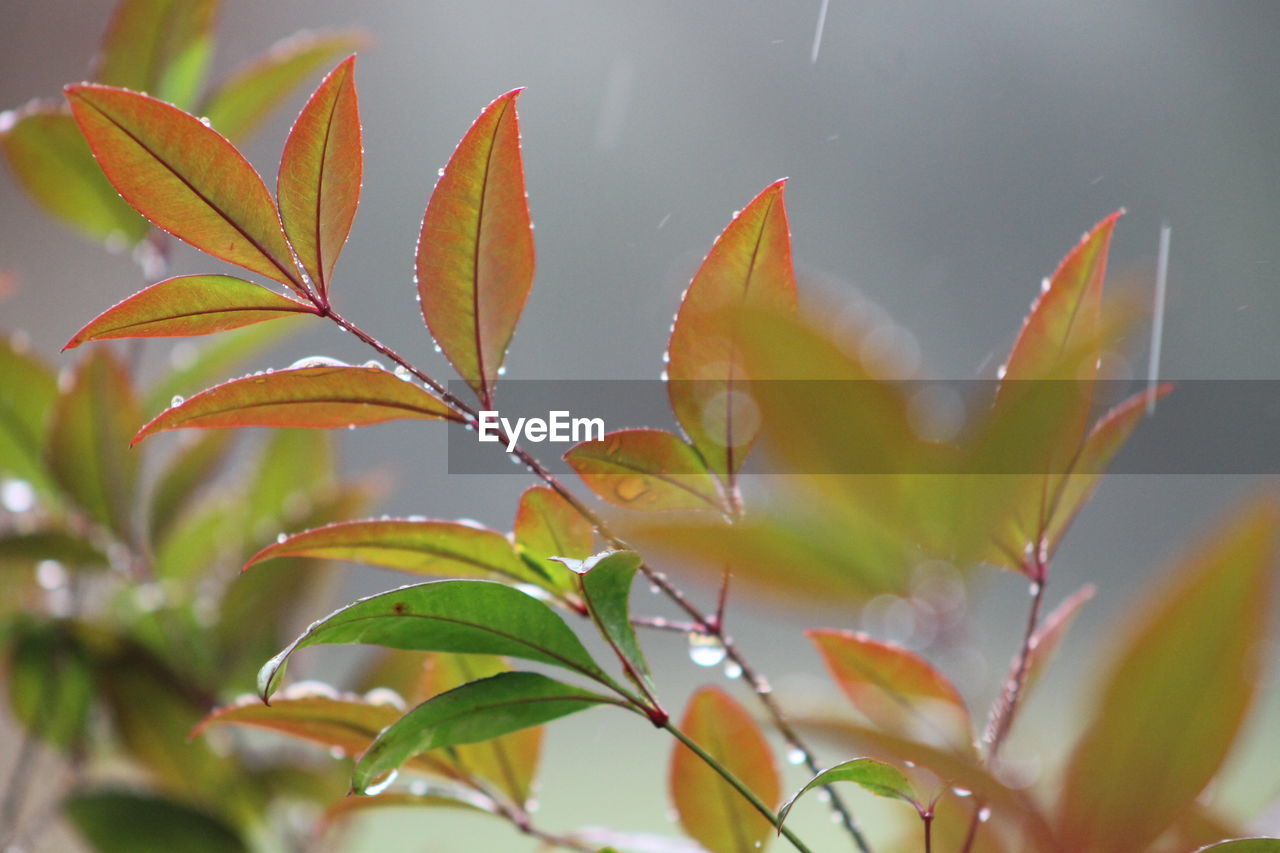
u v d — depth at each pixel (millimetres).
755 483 537
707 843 587
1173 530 1421
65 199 732
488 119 544
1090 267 531
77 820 697
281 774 725
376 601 528
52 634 715
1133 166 1817
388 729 530
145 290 542
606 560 529
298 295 549
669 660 1735
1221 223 1692
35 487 744
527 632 536
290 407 548
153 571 739
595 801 1337
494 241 550
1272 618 514
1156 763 513
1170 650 515
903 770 528
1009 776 526
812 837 1096
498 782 594
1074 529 1447
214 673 729
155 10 719
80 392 707
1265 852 517
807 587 498
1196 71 1795
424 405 551
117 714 712
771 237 539
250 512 789
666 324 1868
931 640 495
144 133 537
